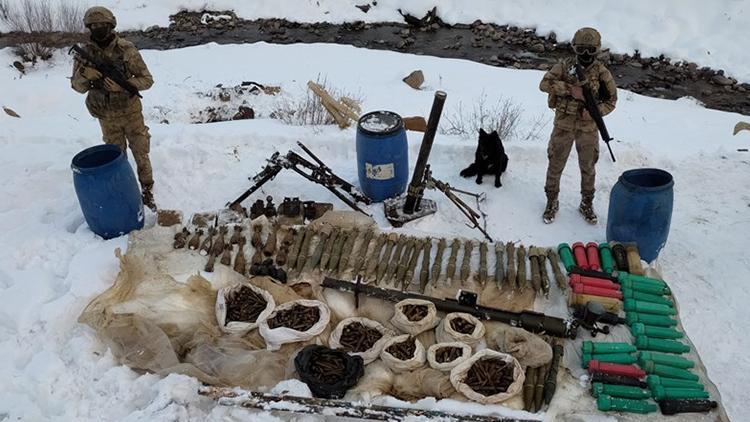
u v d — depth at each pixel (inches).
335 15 545.0
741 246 246.1
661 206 218.8
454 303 206.2
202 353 190.4
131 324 196.2
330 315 205.0
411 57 458.3
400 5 546.9
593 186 249.6
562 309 210.1
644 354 188.2
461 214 259.9
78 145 302.2
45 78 418.3
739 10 481.7
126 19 536.7
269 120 332.8
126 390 180.4
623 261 220.8
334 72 431.8
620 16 501.7
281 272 218.7
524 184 278.7
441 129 338.6
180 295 208.4
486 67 440.5
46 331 199.2
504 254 229.0
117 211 233.0
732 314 218.7
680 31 483.8
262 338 198.7
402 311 201.3
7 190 267.3
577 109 231.1
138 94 243.3
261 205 249.8
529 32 512.4
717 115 378.3
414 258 225.3
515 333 193.0
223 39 517.7
